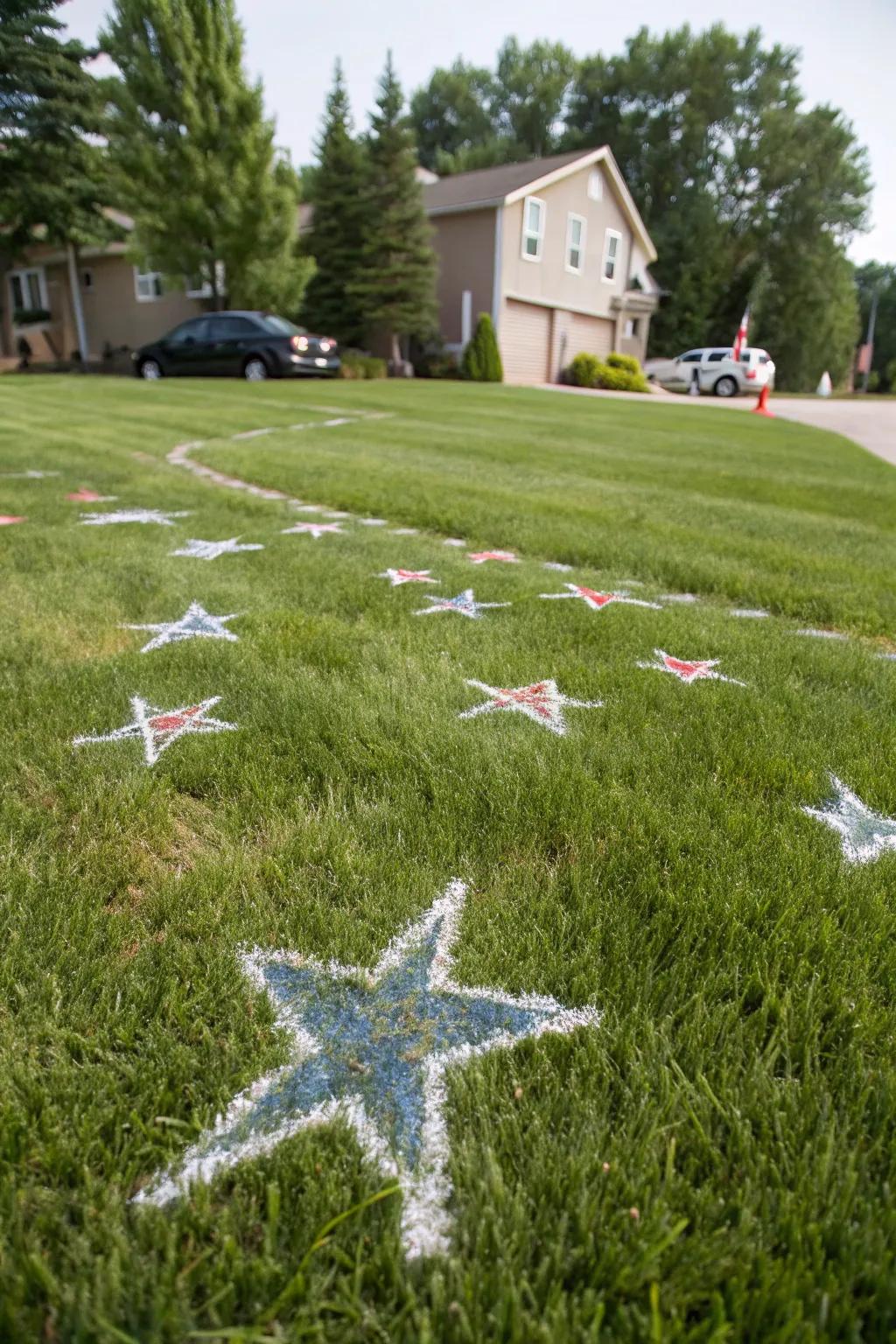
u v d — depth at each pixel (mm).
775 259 35500
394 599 2855
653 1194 870
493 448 7449
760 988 1153
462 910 1305
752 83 35688
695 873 1384
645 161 36875
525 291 21109
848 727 1975
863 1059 1040
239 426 8406
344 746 1775
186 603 2764
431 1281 765
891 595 3236
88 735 1830
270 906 1305
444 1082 1012
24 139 17609
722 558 3729
